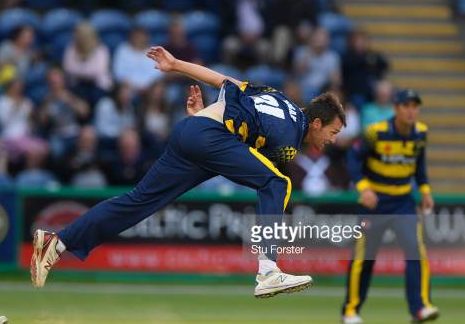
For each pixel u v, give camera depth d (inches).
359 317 1441.9
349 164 1429.6
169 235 1930.4
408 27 2667.3
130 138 2064.5
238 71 2348.7
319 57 2362.2
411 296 1421.0
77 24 2373.3
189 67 1071.6
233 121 1010.1
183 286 1873.8
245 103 1018.7
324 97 1064.2
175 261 1930.4
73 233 1047.6
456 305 1695.4
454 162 2458.2
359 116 2266.2
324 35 2372.0
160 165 1037.8
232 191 1969.7
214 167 1016.9
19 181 2070.6
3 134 2116.1
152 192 1040.8
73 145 2110.0
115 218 1047.6
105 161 2076.8
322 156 2075.5
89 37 2213.3
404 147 1416.1
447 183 2432.3
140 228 1931.6
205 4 2506.2
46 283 1872.5
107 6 2508.6
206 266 1930.4
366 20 2672.2
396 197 1430.9
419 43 2642.7
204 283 1915.6
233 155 1005.2
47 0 2495.1
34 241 1051.3
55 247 1048.8
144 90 2197.3
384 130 1411.2
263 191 1003.9
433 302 1728.6
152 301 1673.2
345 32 2508.6
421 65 2608.3
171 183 1036.5
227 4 2463.1
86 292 1765.5
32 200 1942.7
